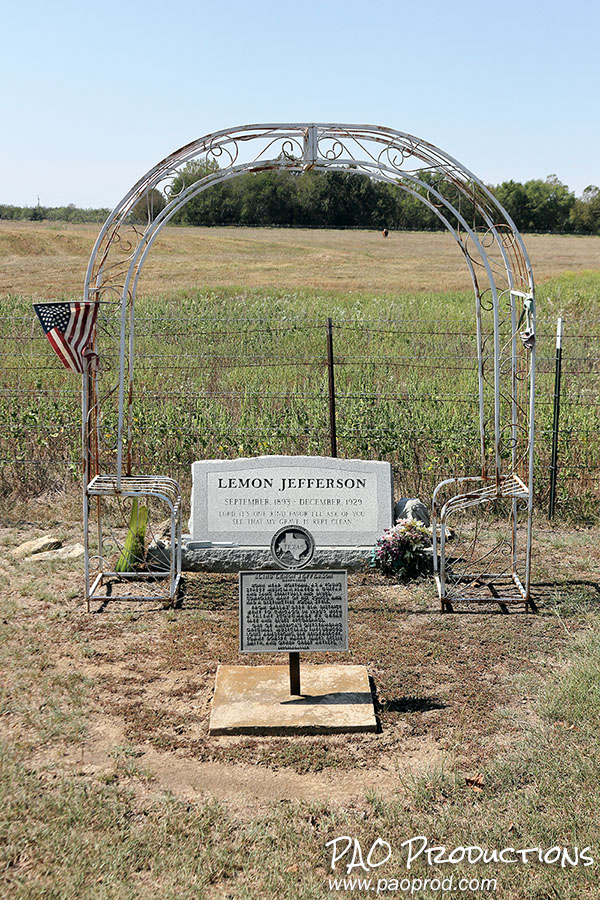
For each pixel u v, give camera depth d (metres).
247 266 53.09
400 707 5.69
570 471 10.07
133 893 3.89
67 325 6.81
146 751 5.14
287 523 8.41
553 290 33.81
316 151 6.77
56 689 5.87
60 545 8.74
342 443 10.52
